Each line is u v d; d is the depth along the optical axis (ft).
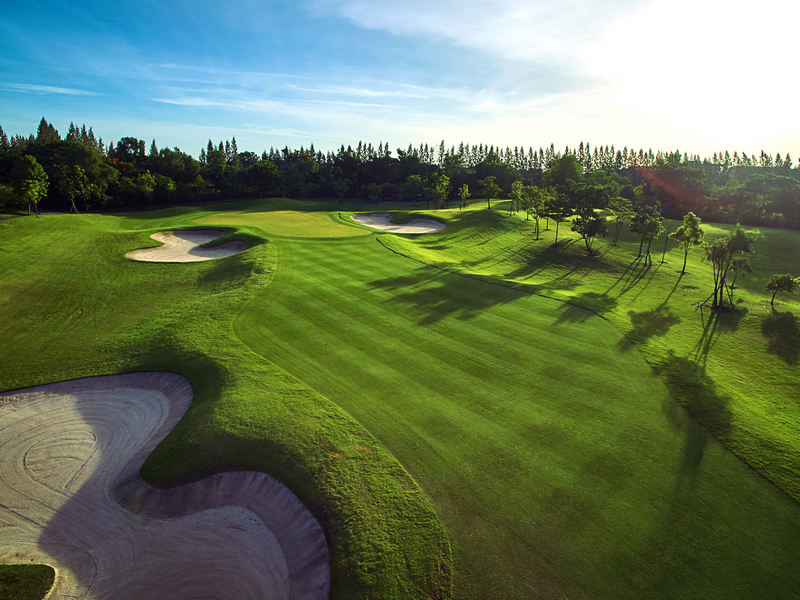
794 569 36.19
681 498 43.75
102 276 126.72
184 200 384.47
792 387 69.56
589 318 94.89
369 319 92.53
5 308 100.17
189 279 127.75
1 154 325.62
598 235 237.45
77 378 72.79
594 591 34.55
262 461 49.75
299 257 142.31
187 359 74.64
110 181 340.39
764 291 147.84
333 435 53.01
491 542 39.01
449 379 67.87
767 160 647.15
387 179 511.81
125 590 39.06
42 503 48.96
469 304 103.19
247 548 42.11
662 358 75.51
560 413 58.54
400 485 45.47
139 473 51.19
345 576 36.55
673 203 340.39
